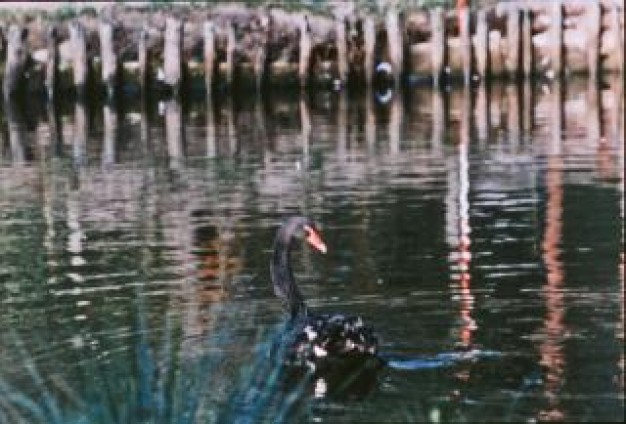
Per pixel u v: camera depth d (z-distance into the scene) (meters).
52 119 32.69
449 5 38.78
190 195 19.66
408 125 28.80
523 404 9.62
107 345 11.66
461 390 9.99
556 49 37.25
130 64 36.81
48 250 15.90
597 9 37.19
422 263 14.46
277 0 39.03
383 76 37.69
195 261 15.02
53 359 11.33
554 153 23.33
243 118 31.62
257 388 10.32
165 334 11.91
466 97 35.09
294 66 37.56
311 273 14.16
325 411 9.79
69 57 36.69
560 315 12.06
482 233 16.11
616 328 11.55
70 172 22.67
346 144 25.50
